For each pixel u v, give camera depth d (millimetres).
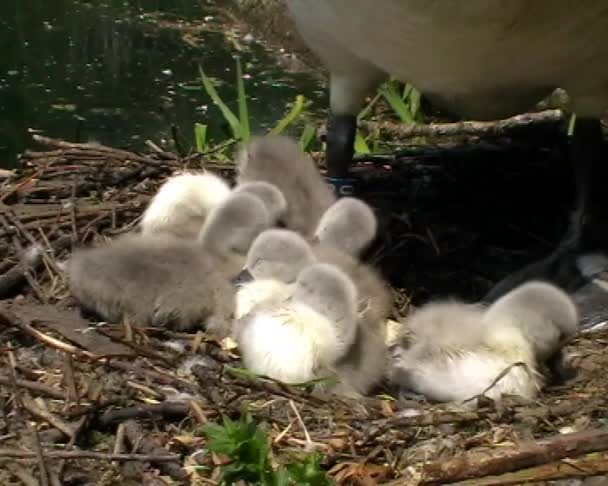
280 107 10539
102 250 5441
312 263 5414
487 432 4594
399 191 7148
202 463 4395
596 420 4699
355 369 5055
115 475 4340
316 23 6070
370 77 6453
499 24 5340
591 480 4262
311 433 4566
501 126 8406
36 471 4273
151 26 12727
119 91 10758
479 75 5922
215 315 5344
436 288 6082
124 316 5332
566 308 5090
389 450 4480
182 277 5332
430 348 5027
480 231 6684
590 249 6238
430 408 4836
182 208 6062
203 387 4809
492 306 5238
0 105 10344
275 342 4906
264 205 5695
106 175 7012
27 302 5586
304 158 6441
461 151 7785
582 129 6492
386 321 5594
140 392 4801
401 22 5484
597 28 5527
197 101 10602
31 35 12234
